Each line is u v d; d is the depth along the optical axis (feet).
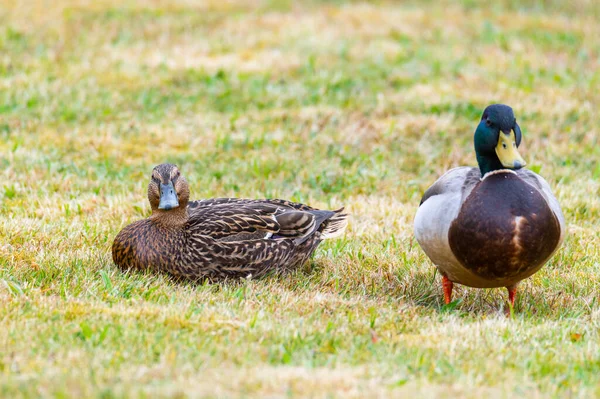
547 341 27.37
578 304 32.04
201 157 49.29
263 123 55.21
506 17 80.48
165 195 31.83
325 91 60.64
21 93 57.77
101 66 64.44
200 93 60.03
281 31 73.67
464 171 31.07
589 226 40.83
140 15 76.79
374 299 31.60
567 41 74.13
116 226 38.50
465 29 76.48
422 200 32.37
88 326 26.16
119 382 22.45
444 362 24.97
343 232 37.29
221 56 67.72
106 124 53.98
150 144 51.37
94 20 74.84
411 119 55.77
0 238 35.06
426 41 72.95
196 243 32.55
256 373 23.52
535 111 57.62
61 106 56.13
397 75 64.28
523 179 30.27
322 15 78.95
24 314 27.22
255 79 62.54
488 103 59.11
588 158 50.75
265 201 36.37
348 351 25.94
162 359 24.30
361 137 52.75
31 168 45.60
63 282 30.40
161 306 28.91
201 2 81.82
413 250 37.06
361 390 22.48
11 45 68.08
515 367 25.12
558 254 36.60
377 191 45.27
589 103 59.21
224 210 34.37
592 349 26.61
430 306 31.94
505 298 32.99
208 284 32.60
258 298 30.89
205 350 25.18
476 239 28.66
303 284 33.12
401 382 23.04
